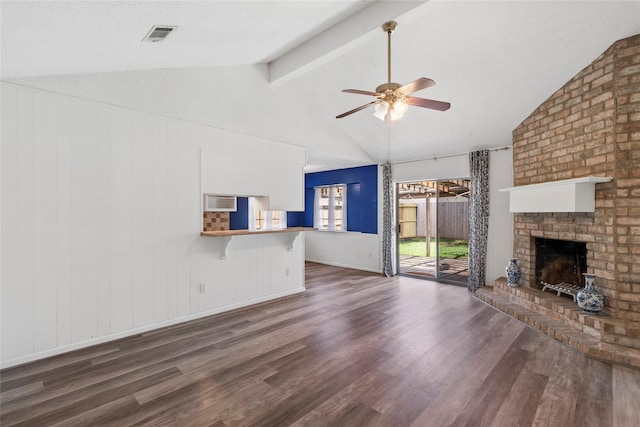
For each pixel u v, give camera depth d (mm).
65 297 2799
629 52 2756
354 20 2857
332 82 4156
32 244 2639
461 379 2350
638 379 2346
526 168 4086
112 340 3053
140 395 2139
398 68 3588
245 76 3867
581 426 1829
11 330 2551
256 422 1867
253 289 4266
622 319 2814
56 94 2730
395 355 2740
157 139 3340
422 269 6668
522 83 3514
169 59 2896
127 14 1709
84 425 1836
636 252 2760
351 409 1991
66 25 1680
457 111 4227
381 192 6414
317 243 7797
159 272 3377
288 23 2658
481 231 4977
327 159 5973
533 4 2594
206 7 1848
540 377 2377
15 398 2104
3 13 1405
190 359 2664
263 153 4328
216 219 4344
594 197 3049
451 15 2818
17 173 2564
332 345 2943
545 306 3488
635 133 2752
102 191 2988
